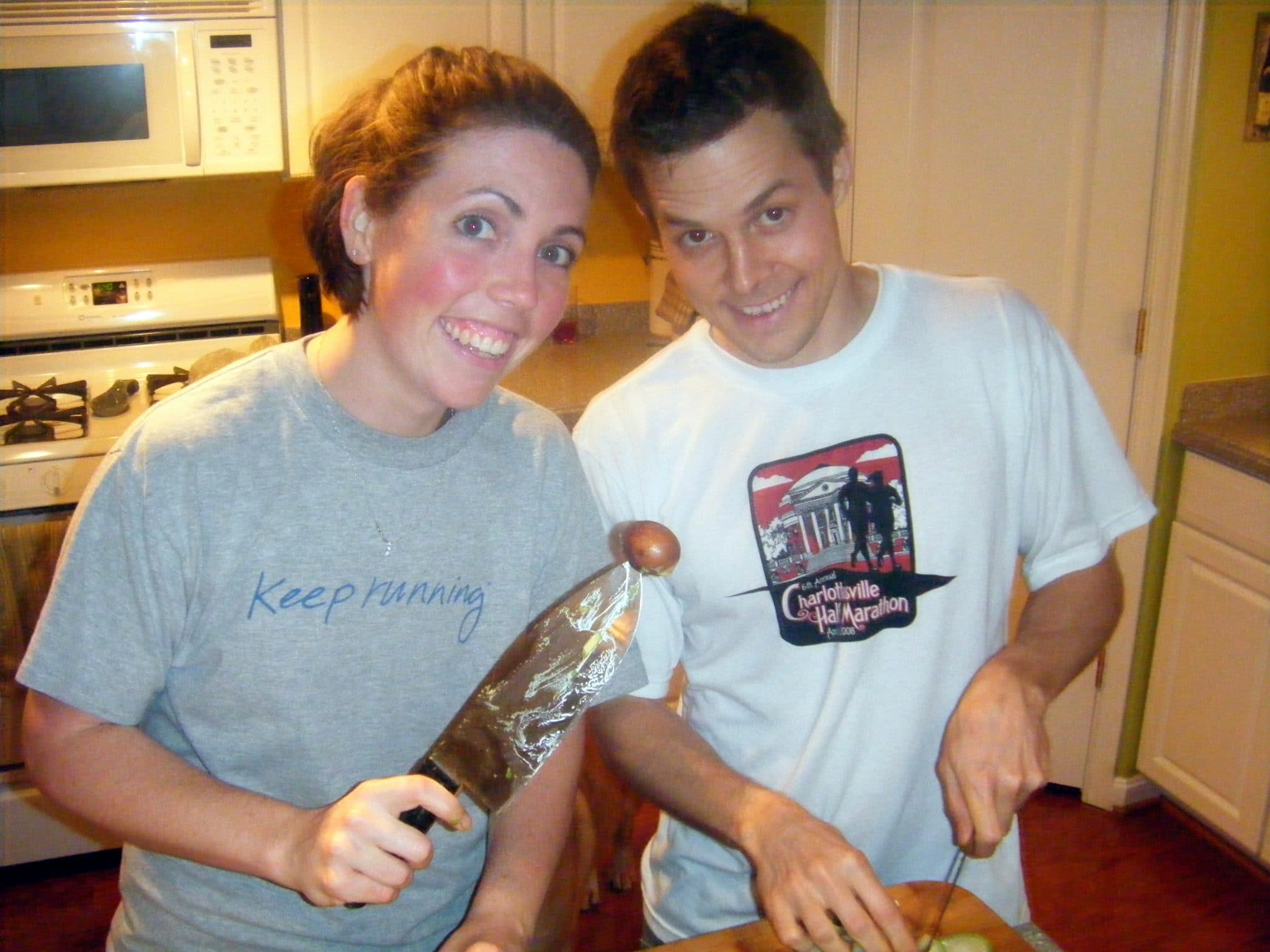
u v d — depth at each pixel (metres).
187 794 0.78
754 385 1.03
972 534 1.02
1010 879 1.08
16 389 2.17
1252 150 2.03
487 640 0.90
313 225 0.85
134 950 0.92
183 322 2.39
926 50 2.16
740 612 1.04
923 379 1.02
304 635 0.83
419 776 0.75
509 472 0.90
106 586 0.79
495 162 0.75
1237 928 2.08
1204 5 1.90
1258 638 2.03
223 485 0.81
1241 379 2.15
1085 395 1.09
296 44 2.10
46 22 1.93
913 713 1.01
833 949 0.80
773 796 0.91
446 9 2.18
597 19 2.29
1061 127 2.06
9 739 2.07
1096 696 2.35
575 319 2.80
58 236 2.36
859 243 2.34
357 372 0.84
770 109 0.86
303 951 0.88
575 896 1.43
